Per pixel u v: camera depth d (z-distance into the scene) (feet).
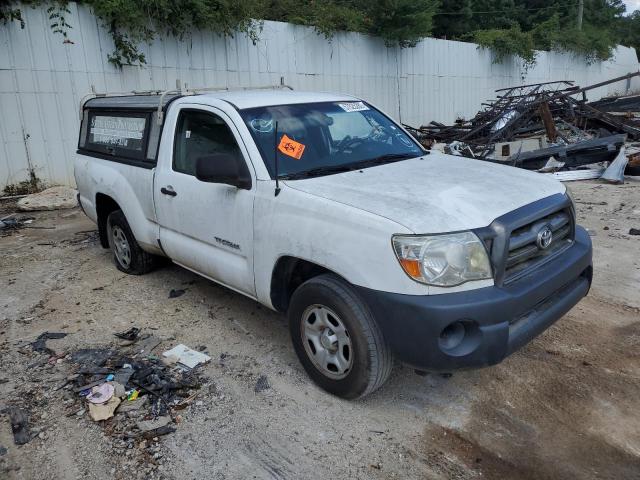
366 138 14.88
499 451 10.08
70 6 31.65
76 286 18.42
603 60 92.48
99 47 33.24
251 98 14.49
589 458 9.85
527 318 10.64
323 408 11.36
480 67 64.95
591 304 15.98
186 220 14.80
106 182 18.31
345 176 12.47
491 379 12.32
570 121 45.42
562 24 116.88
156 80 36.19
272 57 42.60
